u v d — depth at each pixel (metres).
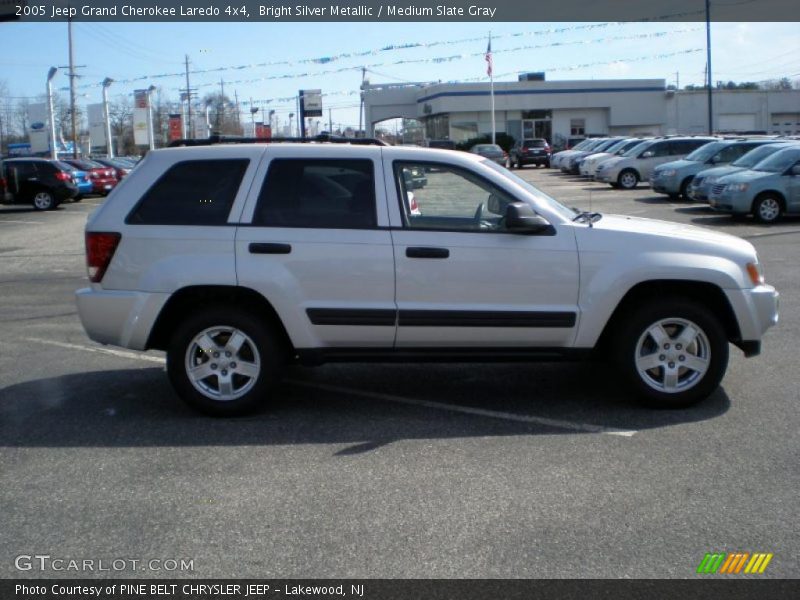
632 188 29.86
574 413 6.34
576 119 62.22
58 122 70.44
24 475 5.23
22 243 19.19
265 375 6.24
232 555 4.16
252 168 6.20
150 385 7.30
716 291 6.23
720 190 18.64
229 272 6.03
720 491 4.82
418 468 5.25
